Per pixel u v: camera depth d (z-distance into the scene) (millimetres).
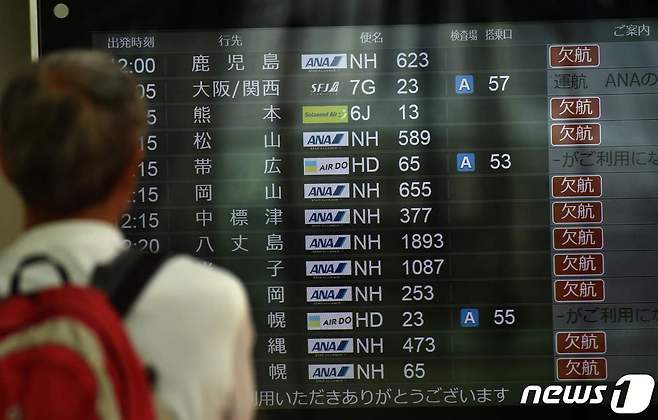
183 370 3783
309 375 7934
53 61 3926
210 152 7930
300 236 7938
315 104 7918
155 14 7902
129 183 4117
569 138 7855
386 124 7906
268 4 7922
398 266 7914
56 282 3789
